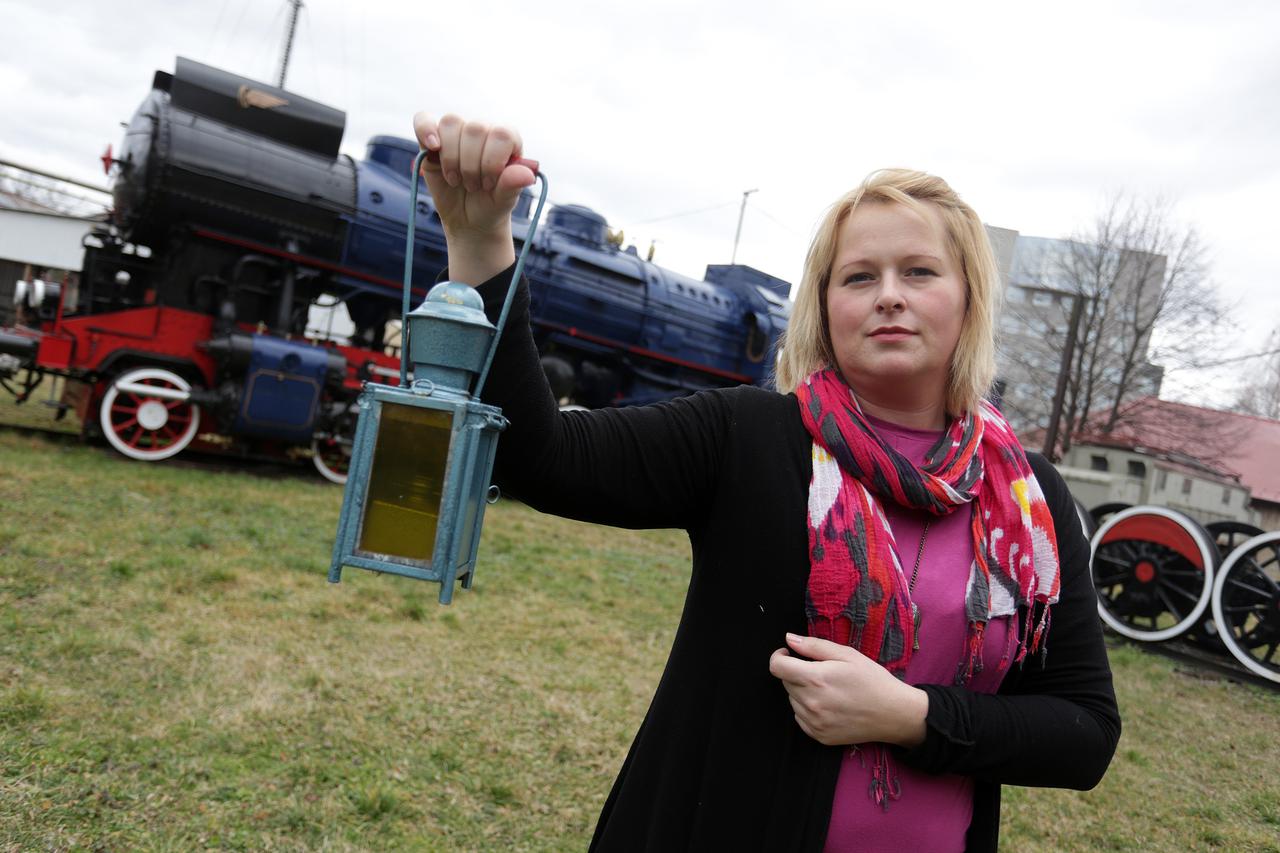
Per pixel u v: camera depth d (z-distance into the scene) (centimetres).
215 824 234
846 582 98
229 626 375
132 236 739
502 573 563
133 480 627
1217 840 324
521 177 89
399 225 807
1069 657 109
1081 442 979
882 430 112
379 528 87
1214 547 623
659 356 1022
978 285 111
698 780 101
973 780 106
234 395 707
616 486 102
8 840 211
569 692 369
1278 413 2936
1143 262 1997
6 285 1953
